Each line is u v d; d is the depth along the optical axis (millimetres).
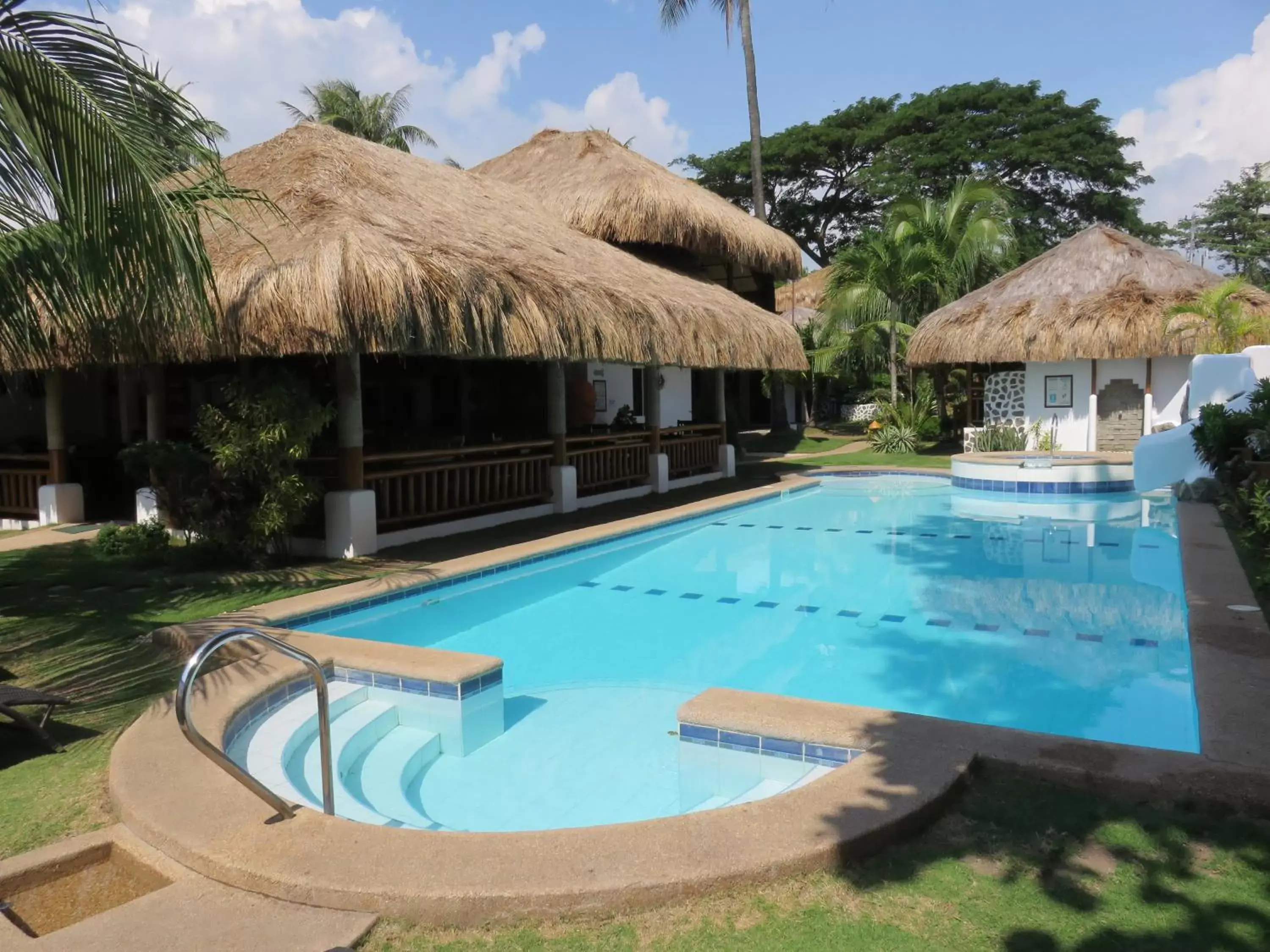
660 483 14617
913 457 20375
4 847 3180
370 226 8633
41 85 4785
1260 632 5258
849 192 41281
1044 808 3244
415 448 10438
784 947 2494
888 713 4117
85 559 8883
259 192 6656
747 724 4070
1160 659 6230
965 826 3125
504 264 9672
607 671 6246
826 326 24688
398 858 2859
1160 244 39594
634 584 8828
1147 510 12828
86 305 5812
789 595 8336
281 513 8117
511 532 10578
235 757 4160
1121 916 2582
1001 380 20125
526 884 2686
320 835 3033
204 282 7113
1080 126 35844
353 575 8039
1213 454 11500
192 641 5750
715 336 13430
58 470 11273
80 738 4258
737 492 14578
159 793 3381
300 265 7766
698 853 2832
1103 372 18953
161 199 5207
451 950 2537
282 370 8203
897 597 8156
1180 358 18172
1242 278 17203
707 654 6609
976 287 24484
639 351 11219
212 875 2896
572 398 15914
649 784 4418
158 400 10328
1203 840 2992
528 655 6617
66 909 2934
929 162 35406
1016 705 5395
